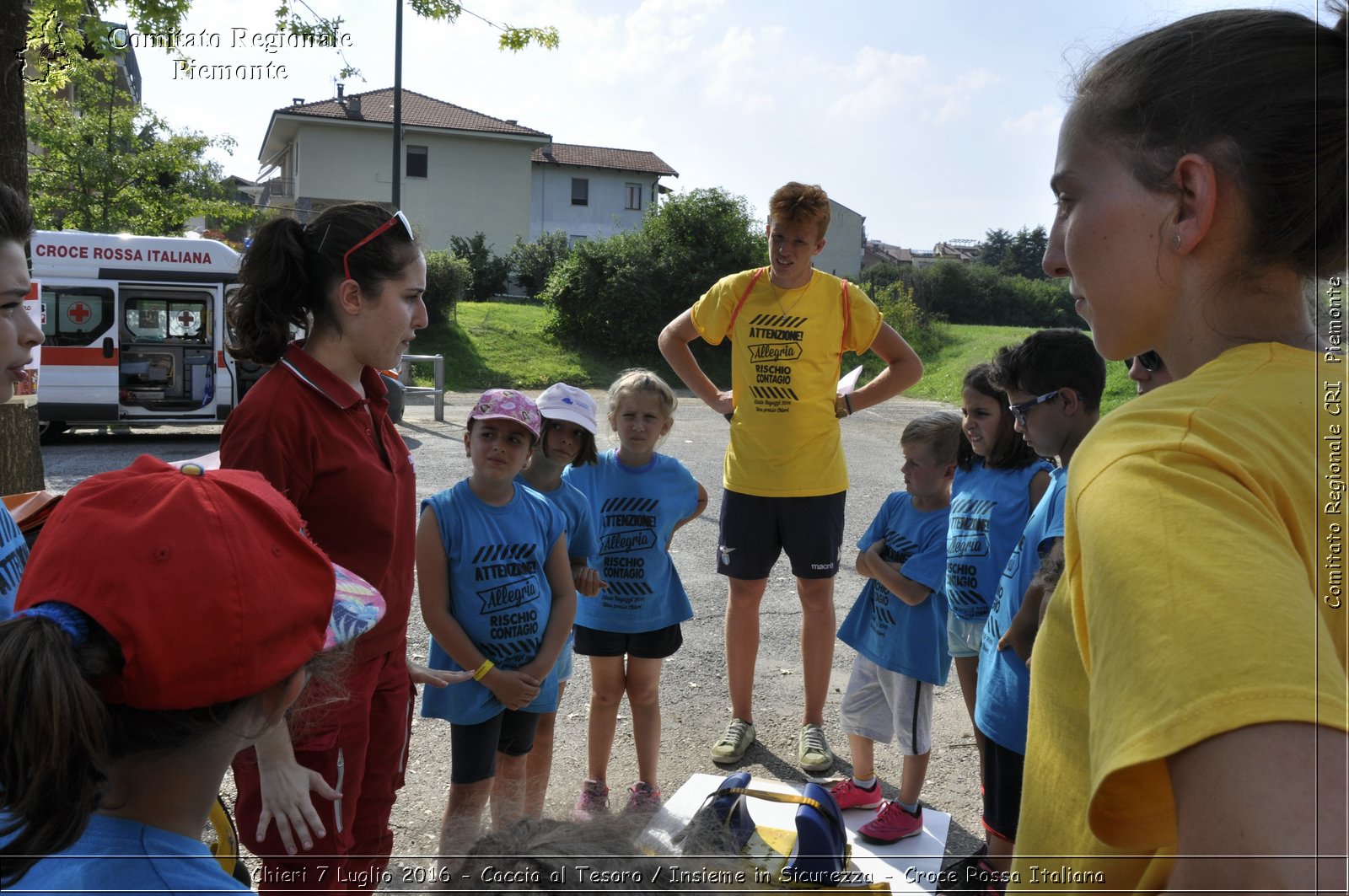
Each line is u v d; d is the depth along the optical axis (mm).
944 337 27281
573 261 25438
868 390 4301
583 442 3361
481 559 2812
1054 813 861
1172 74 806
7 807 962
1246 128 771
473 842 1188
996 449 2977
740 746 3895
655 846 1215
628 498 3564
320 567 1179
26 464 4344
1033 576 2312
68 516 1078
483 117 39688
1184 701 566
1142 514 650
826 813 1610
